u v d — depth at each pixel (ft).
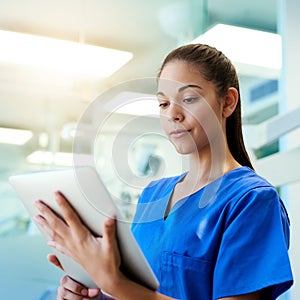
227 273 2.33
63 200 1.98
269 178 5.19
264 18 7.52
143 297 2.06
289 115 4.99
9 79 7.47
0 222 6.52
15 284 6.34
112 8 7.62
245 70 7.36
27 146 7.32
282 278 2.26
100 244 1.99
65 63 7.70
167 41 7.79
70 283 2.64
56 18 7.62
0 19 7.46
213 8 7.57
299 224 6.25
